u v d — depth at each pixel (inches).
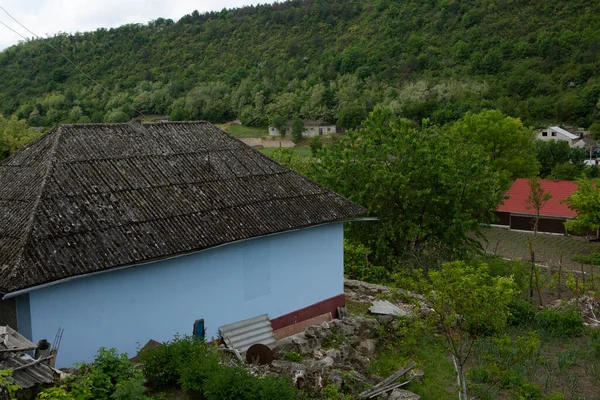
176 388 378.3
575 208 1469.0
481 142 1838.1
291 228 530.9
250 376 371.9
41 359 323.6
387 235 926.4
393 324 586.9
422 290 448.1
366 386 443.5
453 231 918.4
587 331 695.7
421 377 486.0
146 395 364.8
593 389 510.9
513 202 1755.7
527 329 693.3
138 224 447.5
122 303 439.2
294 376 410.9
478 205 935.0
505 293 406.9
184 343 402.3
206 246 460.8
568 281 844.0
